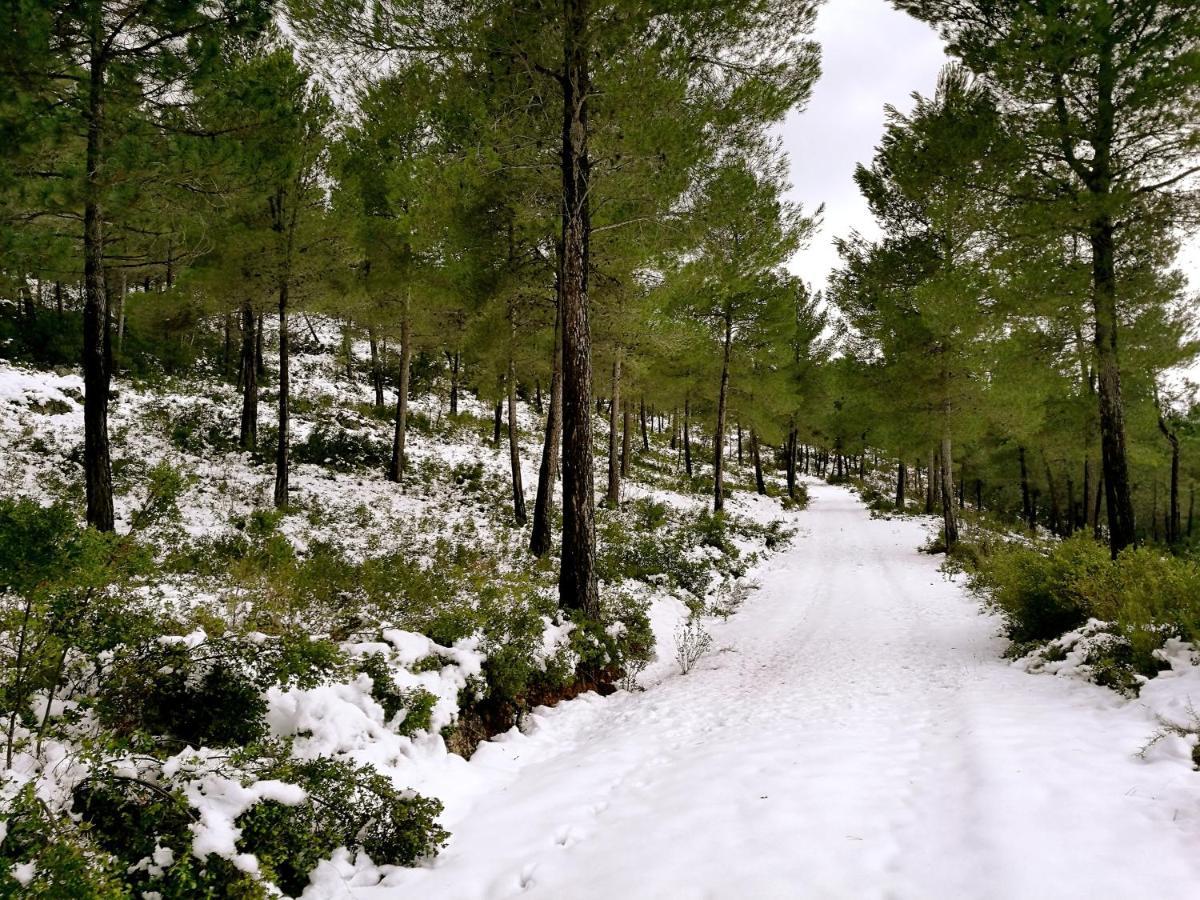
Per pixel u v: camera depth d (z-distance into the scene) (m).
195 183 8.50
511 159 9.19
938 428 17.30
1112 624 6.34
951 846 3.08
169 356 22.47
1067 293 9.36
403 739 4.77
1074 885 2.64
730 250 11.97
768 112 8.34
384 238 16.16
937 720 5.34
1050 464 28.22
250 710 4.12
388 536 12.45
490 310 13.70
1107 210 8.64
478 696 5.82
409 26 7.23
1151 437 24.56
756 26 7.62
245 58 11.09
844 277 19.44
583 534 8.57
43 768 3.15
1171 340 9.56
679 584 13.02
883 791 3.84
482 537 13.83
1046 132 9.08
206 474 14.00
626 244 11.30
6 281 11.75
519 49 7.61
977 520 26.11
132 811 3.13
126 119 7.75
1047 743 4.27
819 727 5.48
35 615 3.44
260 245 13.14
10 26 6.45
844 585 14.14
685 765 4.85
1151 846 2.86
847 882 2.88
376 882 3.52
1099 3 7.92
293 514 12.72
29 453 12.33
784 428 32.62
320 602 7.37
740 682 7.74
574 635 7.80
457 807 4.44
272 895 2.88
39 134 6.99
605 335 14.05
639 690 7.95
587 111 8.62
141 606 5.48
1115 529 9.54
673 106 8.22
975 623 9.82
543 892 3.19
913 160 13.34
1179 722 4.23
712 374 24.81
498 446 24.47
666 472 29.88
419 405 28.55
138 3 7.29
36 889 2.19
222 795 3.36
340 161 14.11
